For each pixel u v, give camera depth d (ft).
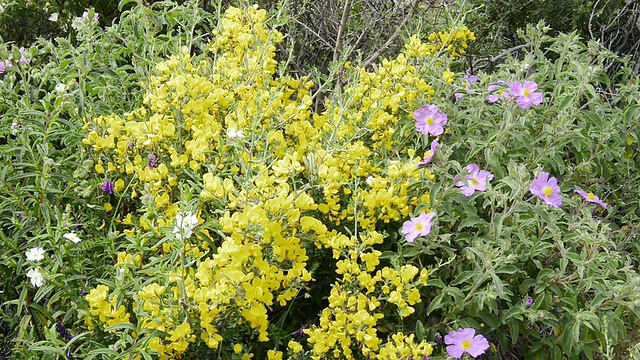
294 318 2.58
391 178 2.55
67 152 2.77
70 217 2.48
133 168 2.46
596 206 3.13
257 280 2.04
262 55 3.02
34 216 2.45
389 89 3.11
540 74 3.29
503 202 2.48
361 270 2.34
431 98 3.10
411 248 2.48
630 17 4.96
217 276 2.00
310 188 2.48
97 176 2.60
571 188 2.93
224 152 2.40
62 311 2.31
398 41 4.57
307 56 4.94
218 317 2.04
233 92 2.85
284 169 2.28
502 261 2.28
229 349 2.16
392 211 2.53
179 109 2.62
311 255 2.46
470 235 2.50
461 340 2.33
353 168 2.69
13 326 2.48
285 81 3.08
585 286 2.44
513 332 2.42
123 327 1.89
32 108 2.75
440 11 4.22
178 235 1.97
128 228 2.64
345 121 2.95
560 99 3.09
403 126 3.00
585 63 3.23
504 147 2.81
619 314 2.39
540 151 2.83
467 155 2.89
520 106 2.83
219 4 3.36
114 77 3.08
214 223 2.10
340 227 2.61
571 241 2.64
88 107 2.87
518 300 2.56
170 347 2.01
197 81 2.61
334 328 2.19
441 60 3.31
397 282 2.23
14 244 2.37
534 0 5.22
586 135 3.01
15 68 2.88
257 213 2.03
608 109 3.23
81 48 3.20
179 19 3.67
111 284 2.10
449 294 2.41
